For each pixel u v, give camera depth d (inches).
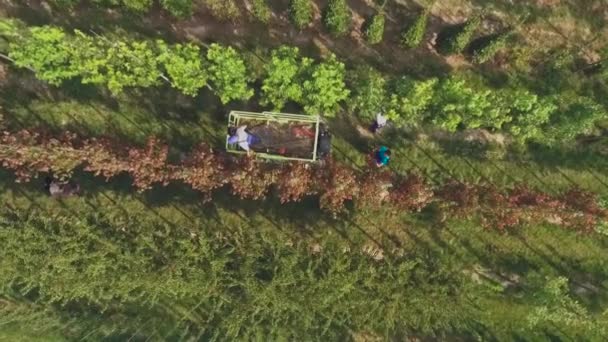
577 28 1048.2
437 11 1050.1
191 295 1047.0
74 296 1031.6
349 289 1016.9
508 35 961.5
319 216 1058.1
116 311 1070.4
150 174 965.2
